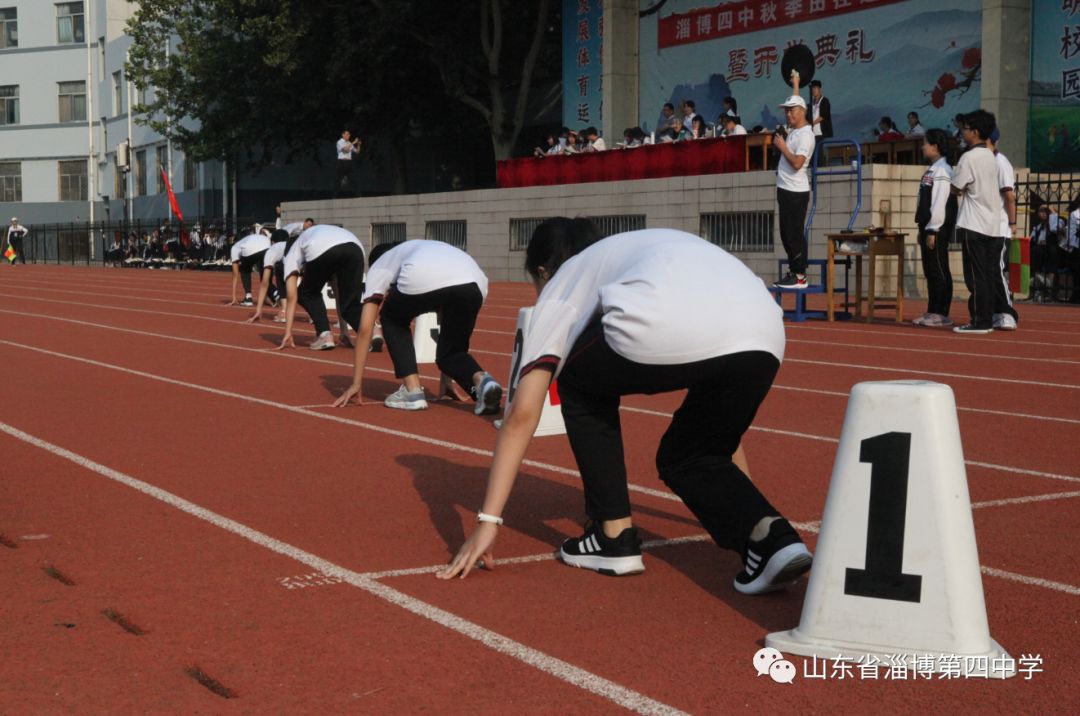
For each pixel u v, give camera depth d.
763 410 8.10
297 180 44.69
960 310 17.61
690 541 4.76
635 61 29.17
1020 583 4.17
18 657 3.44
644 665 3.38
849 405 3.47
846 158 20.03
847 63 23.48
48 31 56.44
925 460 3.35
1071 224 18.31
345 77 34.66
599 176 24.67
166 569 4.34
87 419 7.79
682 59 27.73
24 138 57.22
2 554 4.55
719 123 23.66
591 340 3.94
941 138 14.27
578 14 30.27
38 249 57.16
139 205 51.59
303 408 8.26
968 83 21.09
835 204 19.39
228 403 8.52
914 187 19.12
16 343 13.24
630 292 3.75
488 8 35.03
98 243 56.16
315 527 4.96
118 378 10.00
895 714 3.05
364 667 3.36
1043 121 20.47
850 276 19.67
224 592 4.05
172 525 4.99
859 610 3.40
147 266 42.91
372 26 33.12
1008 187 13.67
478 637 3.61
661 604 3.94
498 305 19.23
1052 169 20.38
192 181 46.22
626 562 4.23
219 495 5.55
